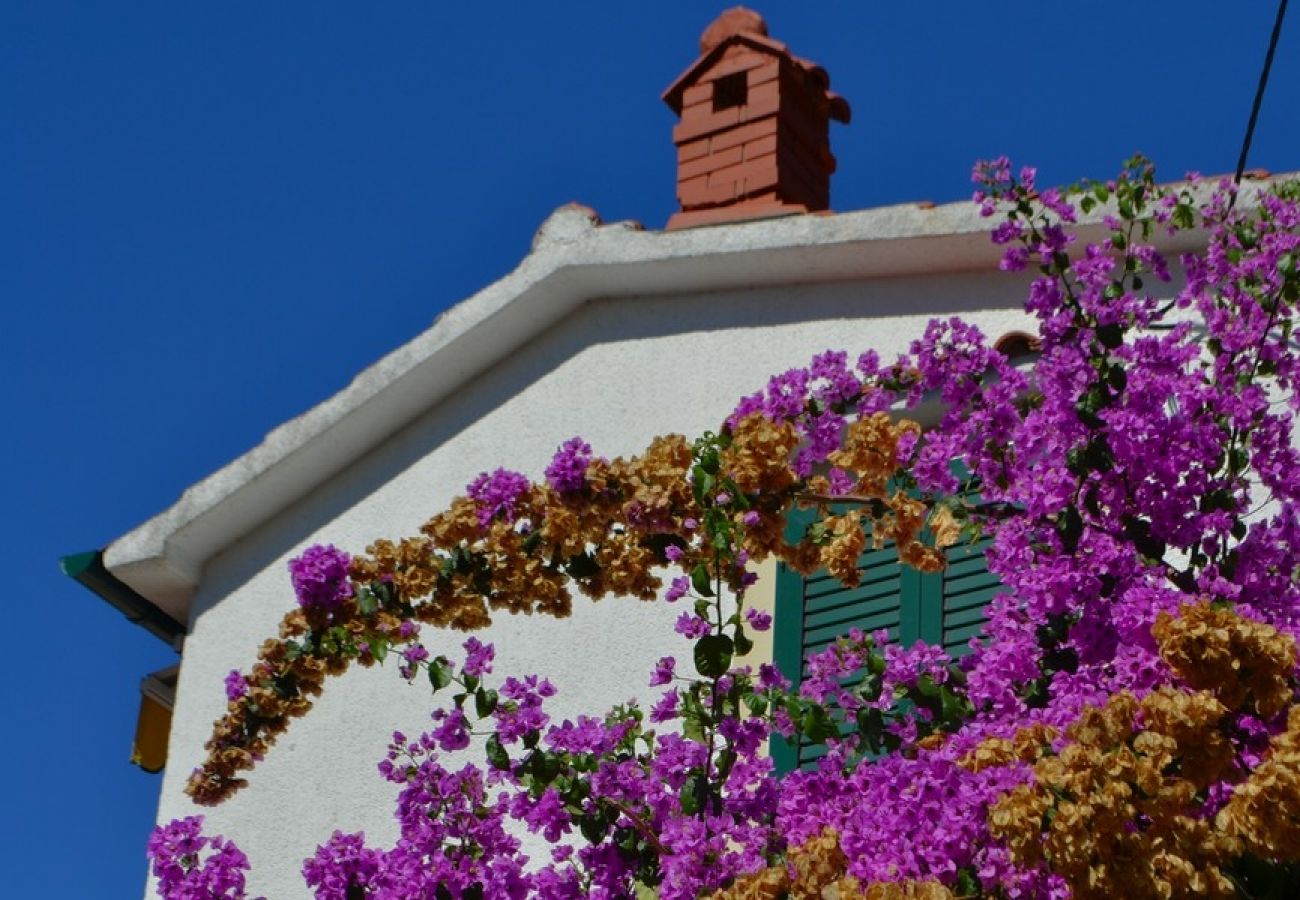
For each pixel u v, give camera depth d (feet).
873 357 25.80
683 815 24.68
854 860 22.82
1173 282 31.40
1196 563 24.85
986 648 24.71
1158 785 20.65
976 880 22.16
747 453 24.88
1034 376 26.45
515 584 26.12
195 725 36.27
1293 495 25.34
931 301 33.30
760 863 23.49
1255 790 20.53
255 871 34.37
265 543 37.29
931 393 28.32
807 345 33.88
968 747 22.82
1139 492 24.76
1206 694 21.04
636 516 25.27
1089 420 24.76
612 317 35.60
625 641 33.14
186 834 27.27
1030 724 22.77
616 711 26.18
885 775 23.03
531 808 25.67
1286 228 27.94
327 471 36.99
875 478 25.09
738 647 24.81
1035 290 25.82
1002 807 20.97
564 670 33.32
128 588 37.70
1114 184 28.45
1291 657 21.08
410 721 34.40
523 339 36.11
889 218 33.24
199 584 37.58
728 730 24.91
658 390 34.68
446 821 26.18
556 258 35.32
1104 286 26.30
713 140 37.70
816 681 24.89
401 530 35.91
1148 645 22.95
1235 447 25.63
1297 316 29.27
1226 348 26.55
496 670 33.78
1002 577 24.95
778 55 37.86
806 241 33.58
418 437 36.50
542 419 35.42
